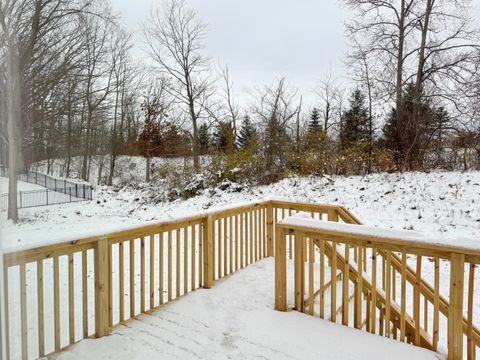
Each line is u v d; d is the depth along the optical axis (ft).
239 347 8.66
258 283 12.99
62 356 8.16
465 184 28.60
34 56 10.09
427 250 8.35
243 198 35.19
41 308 8.05
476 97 38.14
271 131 47.11
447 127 39.19
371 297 10.30
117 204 44.75
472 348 8.01
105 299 9.20
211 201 36.22
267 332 9.36
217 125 65.00
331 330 9.45
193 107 64.34
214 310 10.70
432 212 25.13
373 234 8.99
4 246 4.52
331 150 39.22
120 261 9.81
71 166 57.57
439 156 35.50
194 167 44.88
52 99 19.34
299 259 10.62
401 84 42.83
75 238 8.43
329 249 11.29
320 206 14.64
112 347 8.57
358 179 34.24
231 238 14.25
